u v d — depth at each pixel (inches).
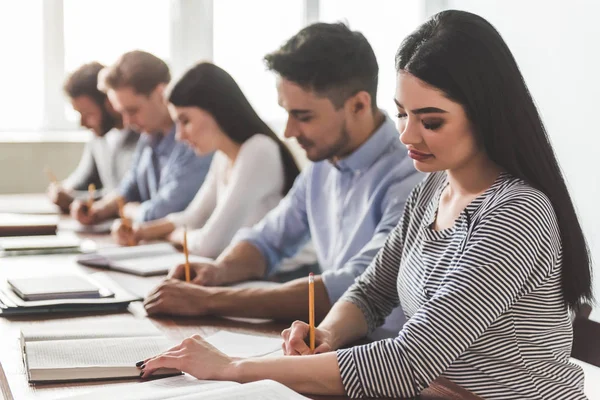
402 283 57.2
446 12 49.2
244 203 100.2
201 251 100.6
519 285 47.7
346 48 72.4
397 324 70.2
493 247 47.6
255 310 66.8
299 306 66.7
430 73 47.6
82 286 72.1
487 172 51.6
